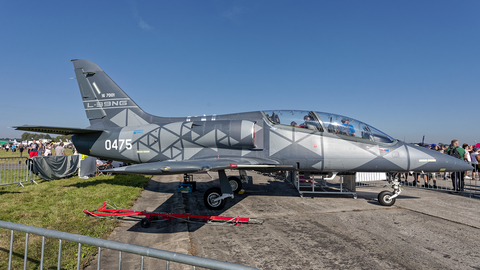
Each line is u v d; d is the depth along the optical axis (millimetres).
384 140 7477
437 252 4164
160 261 3818
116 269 3521
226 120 7934
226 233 5008
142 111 9562
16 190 8336
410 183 11789
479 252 4176
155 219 5781
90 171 11633
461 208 6980
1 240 4258
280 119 7887
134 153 8734
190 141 7984
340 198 8312
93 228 4988
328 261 3820
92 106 10000
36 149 16703
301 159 7504
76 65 10180
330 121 7664
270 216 6203
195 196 8438
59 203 6762
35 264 3531
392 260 3865
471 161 10820
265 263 3748
